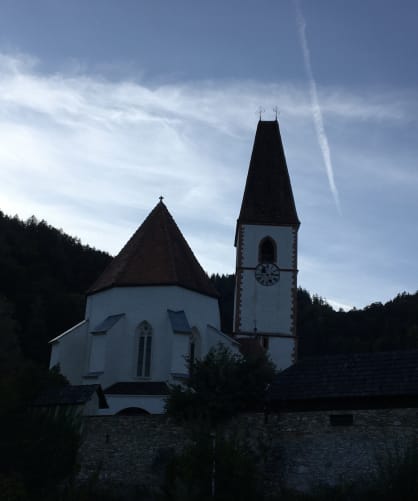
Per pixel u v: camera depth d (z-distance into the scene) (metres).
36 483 31.17
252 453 29.95
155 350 45.25
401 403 29.70
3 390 33.75
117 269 48.94
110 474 31.58
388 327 110.06
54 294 95.38
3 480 29.97
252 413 31.52
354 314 117.81
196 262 51.16
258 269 62.16
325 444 29.94
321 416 30.44
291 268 62.41
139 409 42.53
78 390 34.59
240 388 31.83
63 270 112.56
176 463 29.06
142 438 31.89
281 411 31.30
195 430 29.83
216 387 31.77
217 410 31.41
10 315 80.75
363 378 31.14
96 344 44.53
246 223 63.44
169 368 43.81
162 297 46.50
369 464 28.95
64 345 47.09
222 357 33.50
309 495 28.72
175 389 32.78
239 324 60.81
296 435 30.53
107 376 44.12
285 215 63.81
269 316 61.03
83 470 31.89
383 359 32.00
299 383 32.16
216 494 27.42
